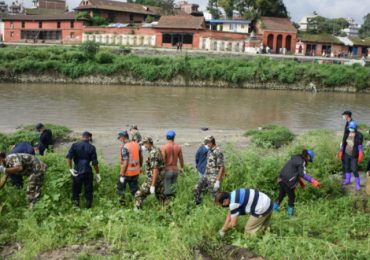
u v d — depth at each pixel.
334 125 30.17
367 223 8.35
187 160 16.31
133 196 9.38
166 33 68.31
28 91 42.56
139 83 53.62
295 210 8.99
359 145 10.91
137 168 9.33
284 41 71.81
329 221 8.35
